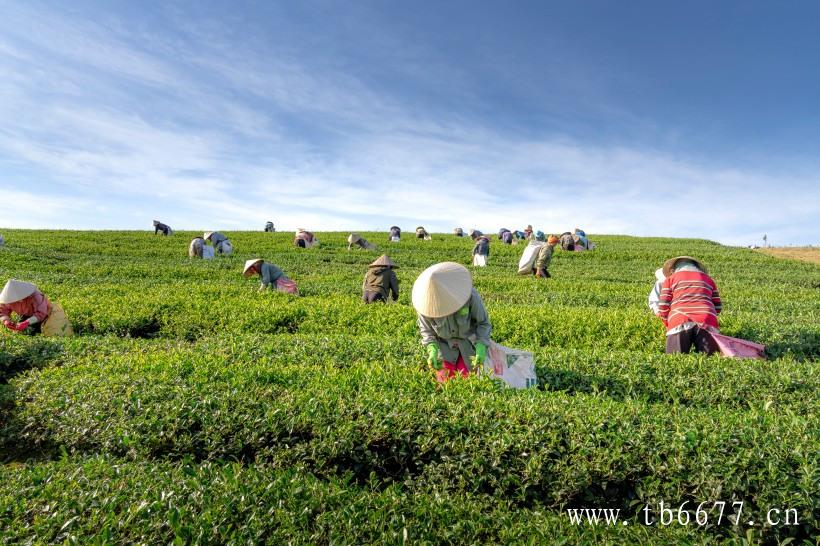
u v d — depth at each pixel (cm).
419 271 2188
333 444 503
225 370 665
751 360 721
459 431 502
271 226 4488
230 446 520
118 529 373
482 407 522
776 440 451
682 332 810
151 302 1212
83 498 407
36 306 975
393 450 508
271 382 644
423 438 499
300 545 370
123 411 560
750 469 423
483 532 408
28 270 2023
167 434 534
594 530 410
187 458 496
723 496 420
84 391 611
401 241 3688
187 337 1072
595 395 607
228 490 425
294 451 510
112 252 2789
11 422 601
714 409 579
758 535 402
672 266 885
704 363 707
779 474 412
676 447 448
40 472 452
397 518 406
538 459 464
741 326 963
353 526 389
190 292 1422
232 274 2025
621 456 452
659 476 444
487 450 482
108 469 462
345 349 794
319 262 2542
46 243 2991
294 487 436
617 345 938
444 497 450
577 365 718
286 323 1111
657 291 1021
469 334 645
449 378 618
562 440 490
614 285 1770
